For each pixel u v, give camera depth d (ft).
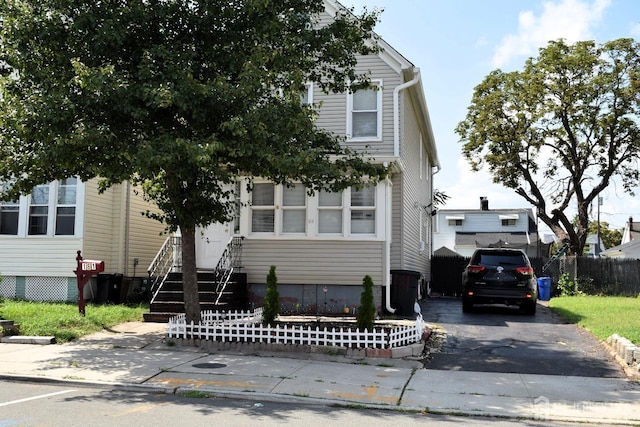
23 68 31.78
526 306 51.93
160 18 33.27
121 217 58.08
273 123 32.09
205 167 31.86
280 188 50.52
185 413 21.53
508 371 29.96
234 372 28.30
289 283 49.73
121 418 20.59
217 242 51.78
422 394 25.02
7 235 55.11
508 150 93.91
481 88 94.22
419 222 72.64
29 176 34.17
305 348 33.09
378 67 52.54
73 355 31.83
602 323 43.32
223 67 34.37
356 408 23.11
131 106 30.73
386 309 48.55
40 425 19.48
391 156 48.67
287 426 20.07
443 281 83.30
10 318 40.96
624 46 84.12
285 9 34.63
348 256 49.11
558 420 21.79
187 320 36.45
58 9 32.04
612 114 85.66
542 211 95.20
